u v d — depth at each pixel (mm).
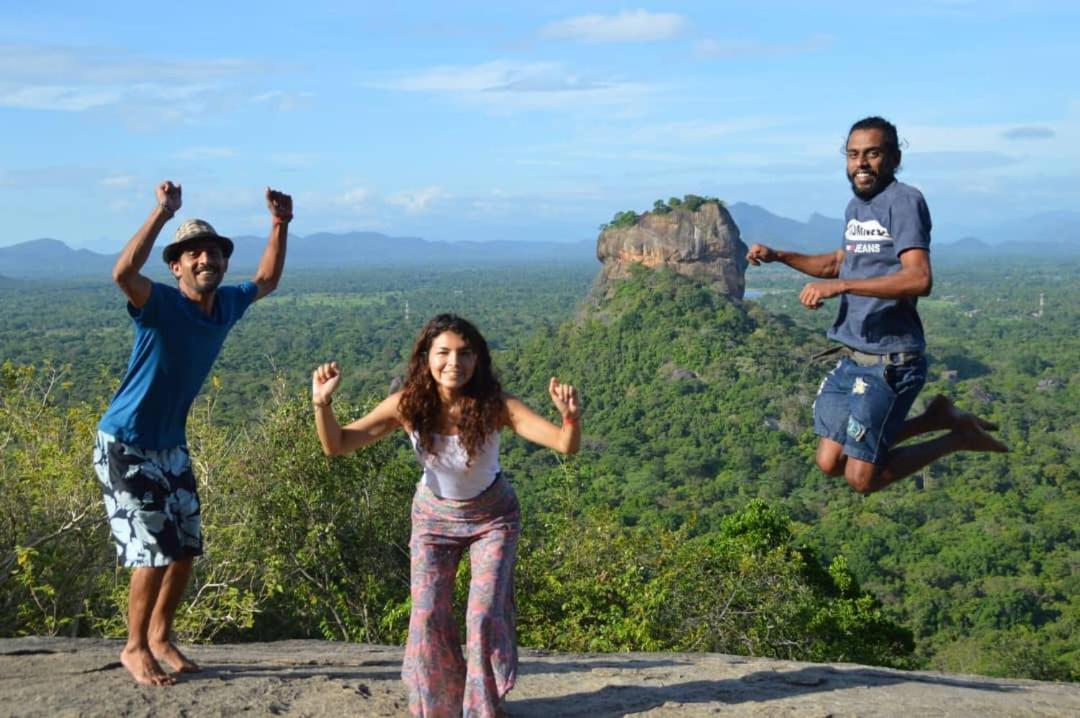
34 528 10492
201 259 4480
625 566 14172
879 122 4527
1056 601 49781
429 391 4004
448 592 4117
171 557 4441
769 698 4582
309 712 4176
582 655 5637
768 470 75812
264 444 14188
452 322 3965
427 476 4113
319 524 13930
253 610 11312
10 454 10625
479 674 3859
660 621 13523
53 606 10219
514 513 4156
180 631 10602
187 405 4578
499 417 4020
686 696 4586
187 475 4621
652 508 62156
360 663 5098
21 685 4359
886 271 4504
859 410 4547
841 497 68562
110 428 4430
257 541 13312
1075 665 38719
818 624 16797
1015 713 4508
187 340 4438
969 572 53969
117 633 10523
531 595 13703
